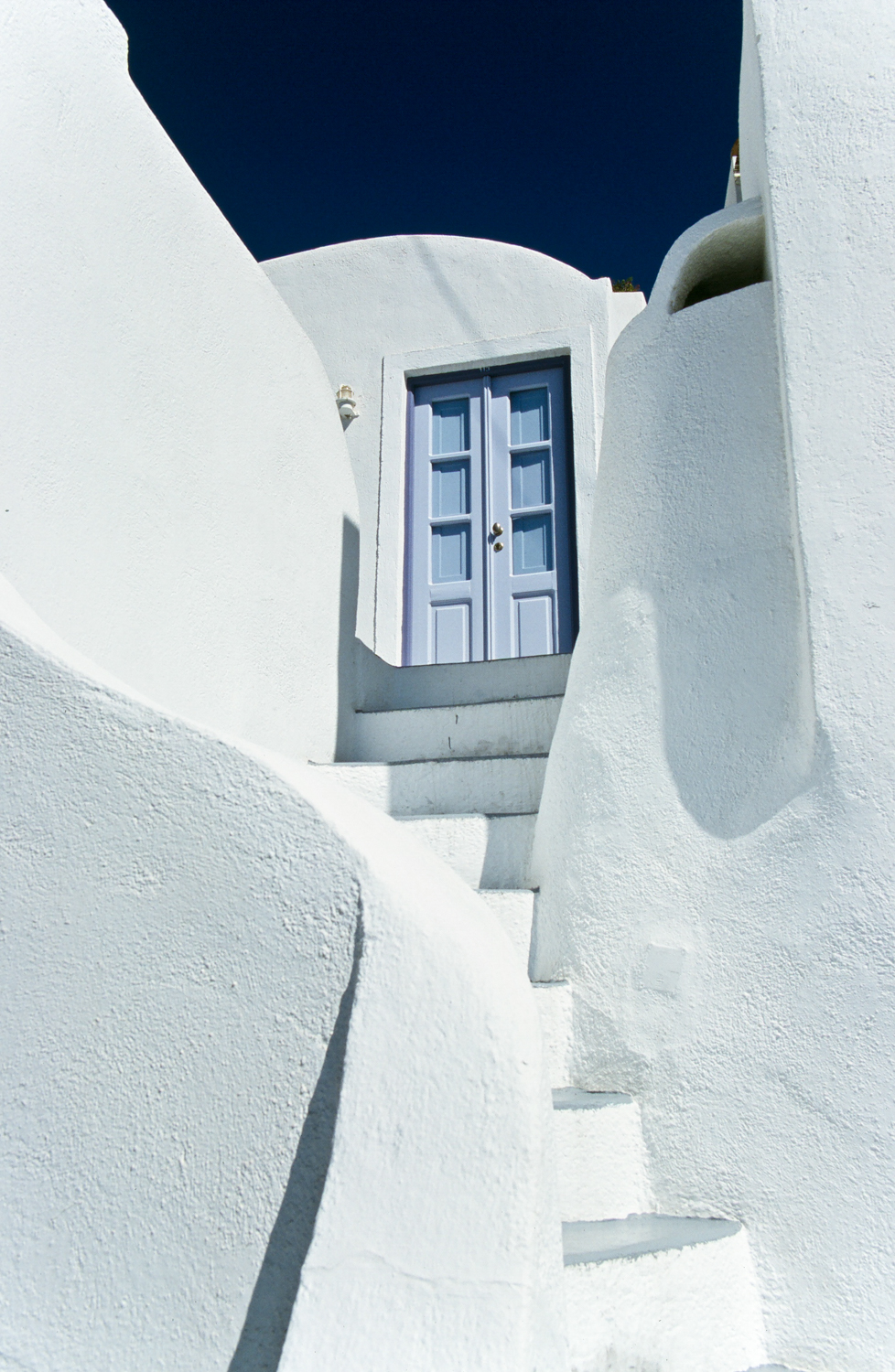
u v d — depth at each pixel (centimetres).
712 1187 163
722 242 239
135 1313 106
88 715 130
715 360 222
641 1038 180
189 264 273
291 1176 105
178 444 261
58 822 127
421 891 120
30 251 199
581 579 488
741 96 298
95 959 120
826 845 168
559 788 219
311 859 117
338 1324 94
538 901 216
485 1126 101
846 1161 154
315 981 112
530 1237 96
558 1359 98
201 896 119
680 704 200
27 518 192
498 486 530
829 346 191
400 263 561
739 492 208
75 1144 114
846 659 172
